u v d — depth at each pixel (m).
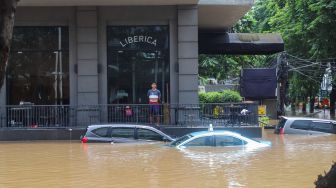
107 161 12.74
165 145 15.97
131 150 14.88
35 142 18.83
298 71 36.28
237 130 20.19
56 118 20.75
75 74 22.09
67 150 15.50
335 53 33.03
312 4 32.38
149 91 21.59
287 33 35.81
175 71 22.31
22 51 22.05
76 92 22.05
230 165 11.91
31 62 22.11
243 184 9.67
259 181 9.97
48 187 9.61
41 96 22.11
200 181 9.96
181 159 12.86
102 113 21.25
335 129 21.06
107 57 22.30
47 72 22.12
